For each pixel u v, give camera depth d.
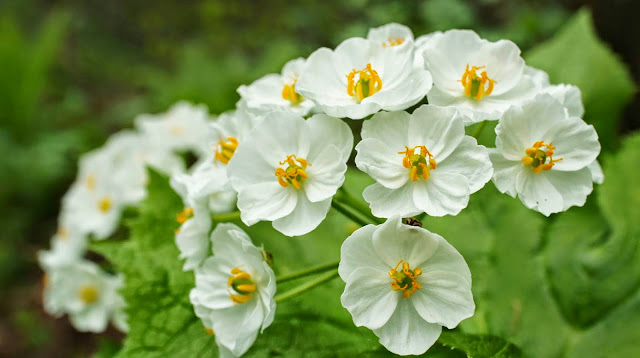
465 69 0.19
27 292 0.43
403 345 0.18
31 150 0.46
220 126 0.21
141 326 0.21
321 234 0.23
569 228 0.23
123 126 0.51
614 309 0.22
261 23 0.59
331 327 0.21
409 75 0.19
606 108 0.24
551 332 0.22
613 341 0.22
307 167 0.19
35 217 0.46
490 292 0.23
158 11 0.68
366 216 0.20
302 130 0.19
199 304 0.19
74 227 0.28
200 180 0.20
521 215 0.23
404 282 0.18
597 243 0.23
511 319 0.22
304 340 0.20
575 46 0.25
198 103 0.41
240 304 0.19
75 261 0.28
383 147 0.18
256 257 0.19
